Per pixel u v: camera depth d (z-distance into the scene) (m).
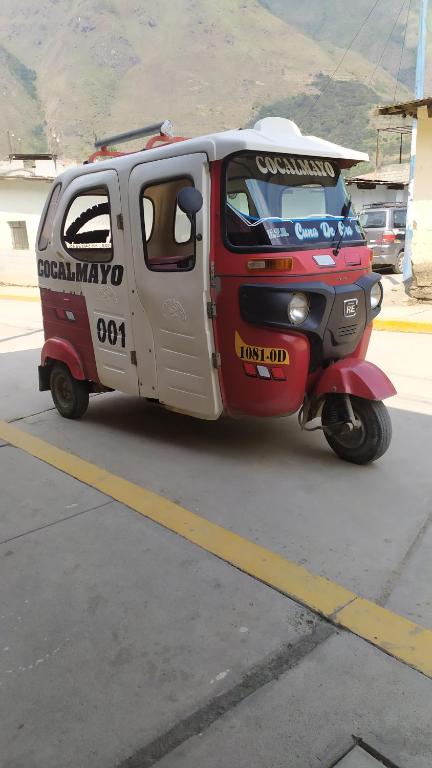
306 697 2.22
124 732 2.09
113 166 4.39
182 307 4.12
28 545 3.31
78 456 4.57
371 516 3.53
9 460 4.52
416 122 11.22
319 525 3.44
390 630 2.55
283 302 3.71
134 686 2.29
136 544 3.28
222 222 3.84
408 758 1.97
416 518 3.50
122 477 4.14
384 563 3.05
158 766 1.96
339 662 2.39
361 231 4.46
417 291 10.94
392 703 2.18
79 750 2.03
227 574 2.99
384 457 4.38
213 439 4.84
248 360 3.94
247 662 2.40
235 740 2.05
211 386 4.16
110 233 4.52
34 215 19.03
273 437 4.83
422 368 6.88
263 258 3.70
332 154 4.11
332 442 4.34
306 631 2.57
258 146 3.69
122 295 4.54
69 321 5.18
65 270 5.05
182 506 3.70
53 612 2.74
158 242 5.01
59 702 2.22
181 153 3.92
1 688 2.29
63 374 5.40
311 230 4.00
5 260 19.53
